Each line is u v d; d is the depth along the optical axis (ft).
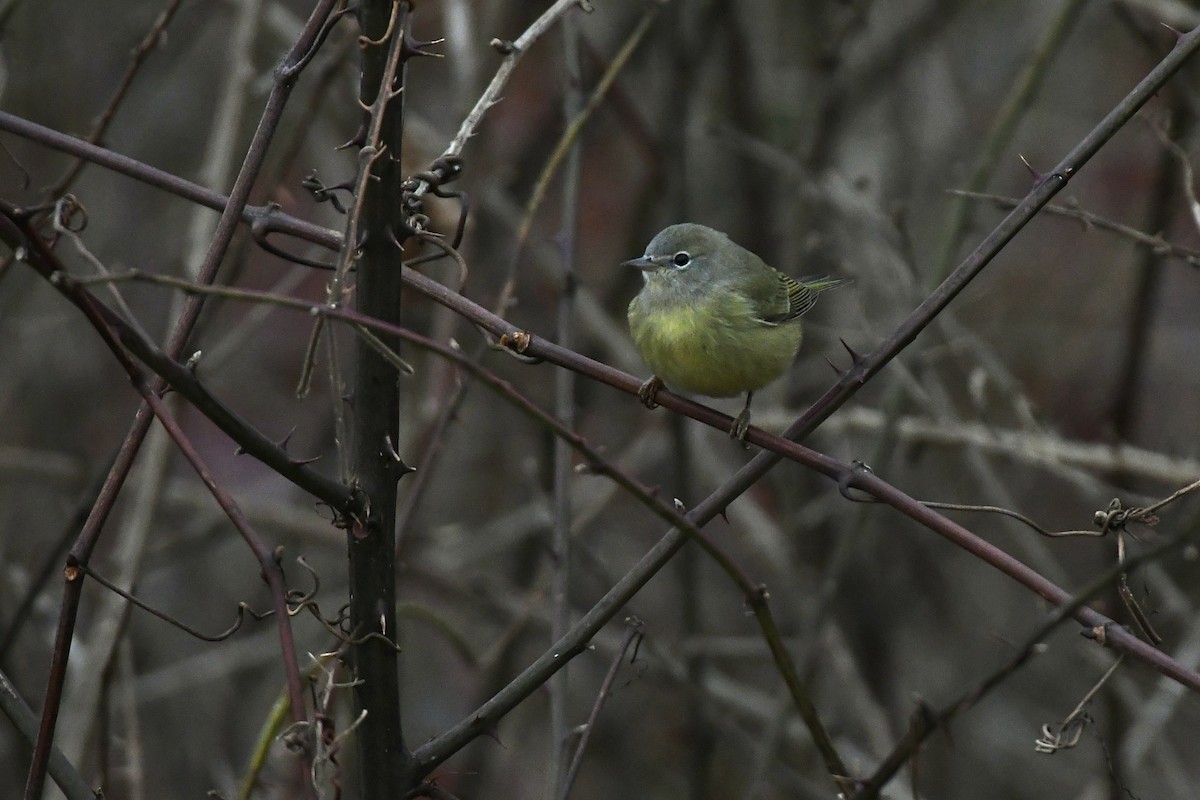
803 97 48.70
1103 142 19.16
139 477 39.81
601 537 48.80
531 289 45.70
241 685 44.83
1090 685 45.91
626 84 48.52
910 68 50.03
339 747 17.26
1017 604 48.01
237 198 18.75
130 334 15.65
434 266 37.52
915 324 19.56
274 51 44.70
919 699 16.88
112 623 29.81
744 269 27.66
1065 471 34.19
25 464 42.16
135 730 29.91
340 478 17.87
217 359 37.14
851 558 36.55
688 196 42.88
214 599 48.24
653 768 46.06
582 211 48.16
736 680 50.08
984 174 33.96
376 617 18.62
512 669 40.14
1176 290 50.47
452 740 19.20
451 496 48.70
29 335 45.62
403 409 41.34
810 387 45.91
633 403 47.21
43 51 48.21
